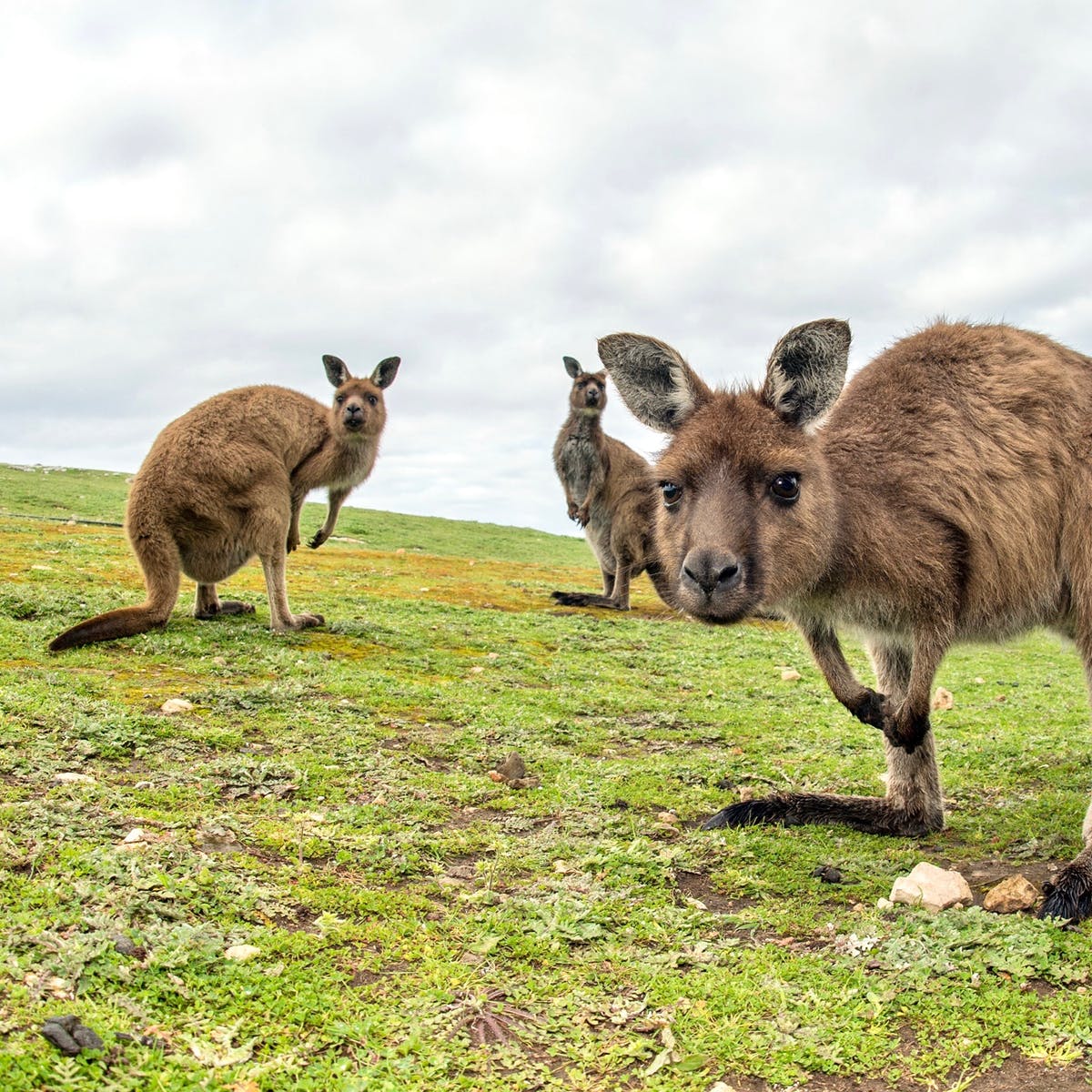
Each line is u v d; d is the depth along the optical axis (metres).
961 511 1.17
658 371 1.22
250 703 1.70
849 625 1.27
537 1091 0.76
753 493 1.13
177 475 2.17
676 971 0.93
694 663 2.58
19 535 3.78
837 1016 0.86
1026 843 1.28
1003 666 2.95
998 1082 0.79
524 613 3.12
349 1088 0.72
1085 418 1.19
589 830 1.27
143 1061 0.71
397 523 7.15
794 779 1.60
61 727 1.42
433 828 1.25
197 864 1.00
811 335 1.12
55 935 0.83
